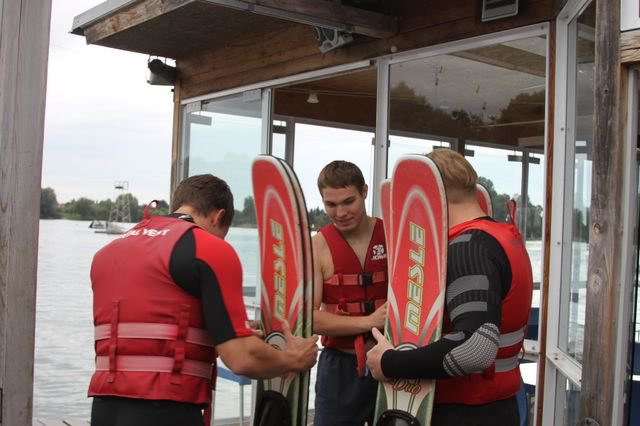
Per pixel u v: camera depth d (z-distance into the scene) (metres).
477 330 1.90
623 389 2.30
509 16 3.52
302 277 2.61
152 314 2.12
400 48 4.11
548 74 3.37
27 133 2.44
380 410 2.23
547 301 3.36
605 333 2.26
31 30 2.44
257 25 4.91
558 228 3.34
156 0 4.36
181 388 2.12
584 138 2.99
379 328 2.70
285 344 2.65
